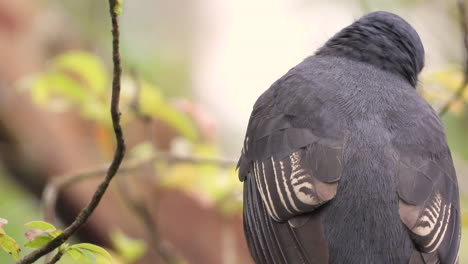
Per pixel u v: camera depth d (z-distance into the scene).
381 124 9.17
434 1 14.43
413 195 8.77
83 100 12.39
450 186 9.16
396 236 8.59
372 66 9.91
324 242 8.59
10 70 15.29
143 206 12.45
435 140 9.26
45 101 12.73
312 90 9.56
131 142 13.57
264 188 9.20
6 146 15.02
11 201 14.78
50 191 11.75
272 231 8.95
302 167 8.99
